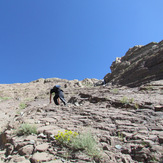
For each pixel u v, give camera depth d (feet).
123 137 12.17
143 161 9.02
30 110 29.48
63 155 9.71
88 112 20.51
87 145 10.21
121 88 46.09
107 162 8.99
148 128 13.46
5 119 30.96
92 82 140.15
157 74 48.37
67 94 59.93
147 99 23.17
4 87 103.96
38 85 120.67
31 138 12.48
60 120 17.89
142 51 99.81
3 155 11.41
